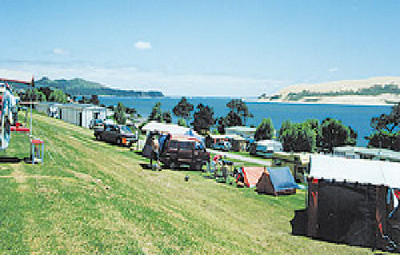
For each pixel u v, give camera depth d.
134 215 11.17
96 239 8.41
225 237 11.87
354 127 142.88
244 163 37.16
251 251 10.98
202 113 99.31
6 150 16.20
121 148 32.62
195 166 26.88
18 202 9.32
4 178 11.35
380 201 13.60
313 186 14.45
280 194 21.80
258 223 15.20
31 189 10.73
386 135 50.53
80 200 10.95
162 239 9.74
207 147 54.47
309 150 50.94
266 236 13.39
